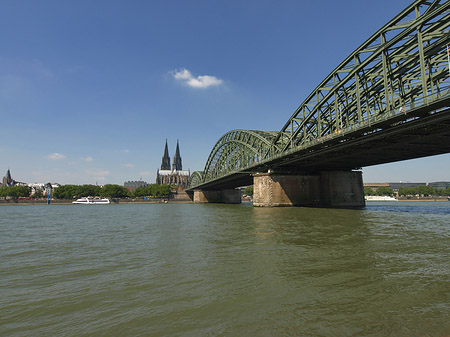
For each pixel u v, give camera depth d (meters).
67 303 7.91
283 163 56.59
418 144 38.12
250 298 8.00
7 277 10.70
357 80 36.72
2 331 6.26
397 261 11.95
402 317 6.71
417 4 28.02
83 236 22.14
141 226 29.09
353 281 9.38
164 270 11.13
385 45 31.73
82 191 176.12
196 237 19.84
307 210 46.78
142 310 7.30
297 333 5.98
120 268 11.68
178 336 5.93
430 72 30.53
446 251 13.88
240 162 81.81
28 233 24.66
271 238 18.47
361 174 61.97
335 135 37.88
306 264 11.62
